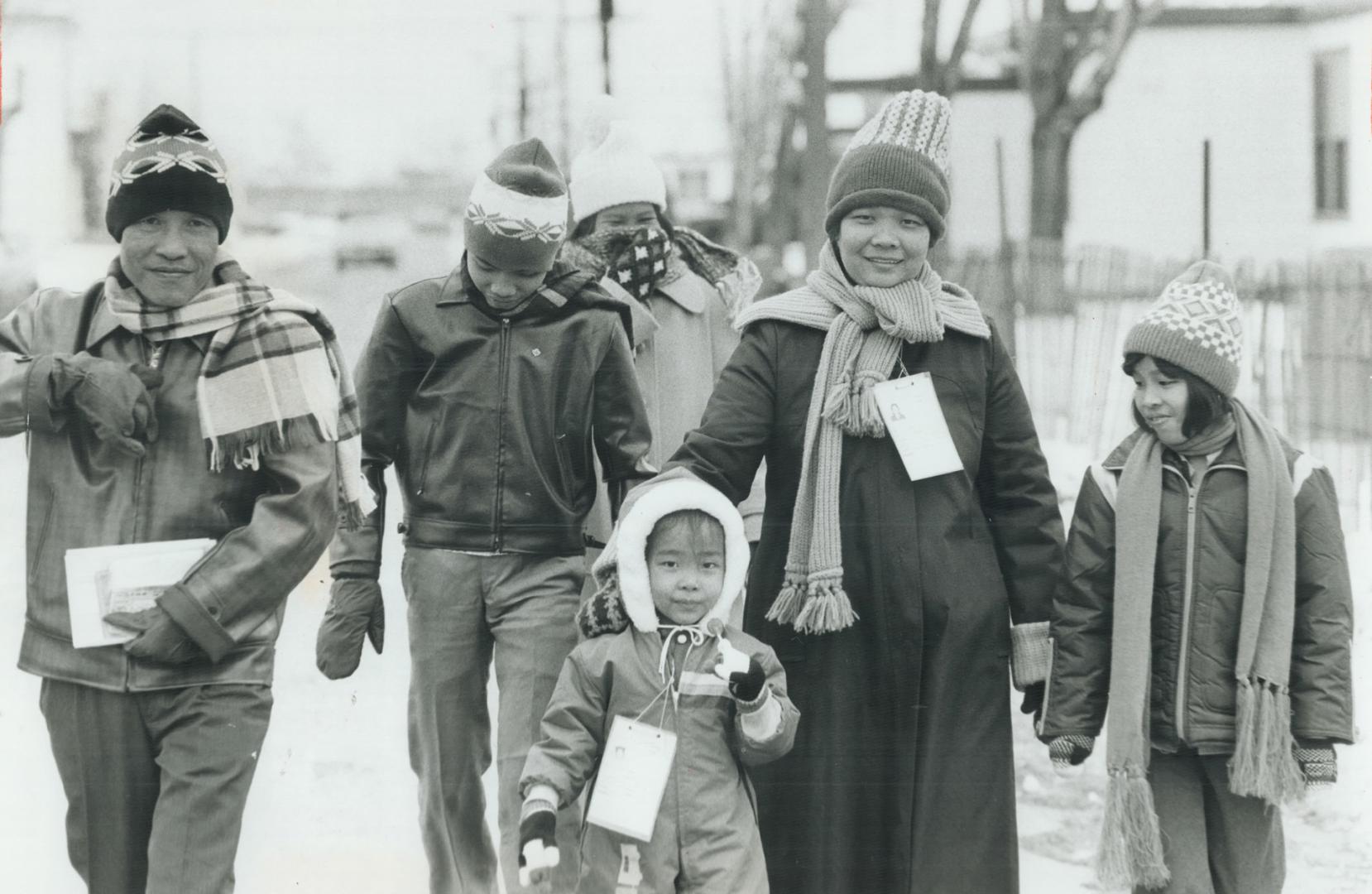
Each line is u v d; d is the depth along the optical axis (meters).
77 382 3.55
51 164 15.58
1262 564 3.82
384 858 4.71
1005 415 4.09
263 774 5.39
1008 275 11.12
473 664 4.31
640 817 3.59
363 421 4.32
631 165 4.94
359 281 15.67
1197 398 3.89
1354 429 9.86
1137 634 3.88
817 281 4.10
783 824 3.99
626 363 4.39
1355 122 19.72
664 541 3.74
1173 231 20.06
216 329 3.66
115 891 3.65
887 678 3.94
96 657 3.58
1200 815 3.91
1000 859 3.95
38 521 3.67
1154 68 20.05
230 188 3.73
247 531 3.63
